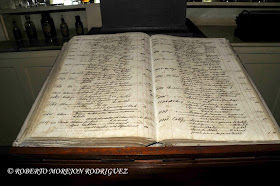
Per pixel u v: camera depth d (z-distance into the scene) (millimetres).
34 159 462
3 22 1524
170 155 452
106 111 549
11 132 1709
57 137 494
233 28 1718
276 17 1303
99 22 1482
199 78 664
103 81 641
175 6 1084
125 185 529
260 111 572
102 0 1068
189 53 768
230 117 550
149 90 614
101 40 827
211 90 626
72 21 1821
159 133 509
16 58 1407
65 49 807
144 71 673
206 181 513
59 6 1453
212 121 537
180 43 815
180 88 619
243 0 1623
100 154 455
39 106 573
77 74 670
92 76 661
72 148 469
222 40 855
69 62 720
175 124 520
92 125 516
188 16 1775
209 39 855
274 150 459
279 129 533
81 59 732
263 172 507
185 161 463
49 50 1400
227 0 1633
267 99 1598
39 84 1507
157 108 566
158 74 665
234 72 702
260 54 1403
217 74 687
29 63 1430
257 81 1513
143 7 1082
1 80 1479
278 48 1383
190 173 501
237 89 636
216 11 1753
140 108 552
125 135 490
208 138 496
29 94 1541
